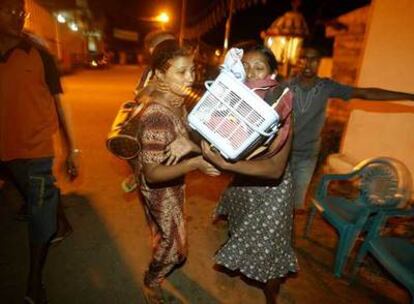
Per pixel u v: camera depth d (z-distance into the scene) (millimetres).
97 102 9492
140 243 3131
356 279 2914
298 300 2627
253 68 1791
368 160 3127
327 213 3029
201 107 1390
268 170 1613
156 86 1820
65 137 2449
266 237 2041
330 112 7652
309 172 3414
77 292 2506
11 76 1943
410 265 2314
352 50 7426
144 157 1731
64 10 15383
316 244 3381
